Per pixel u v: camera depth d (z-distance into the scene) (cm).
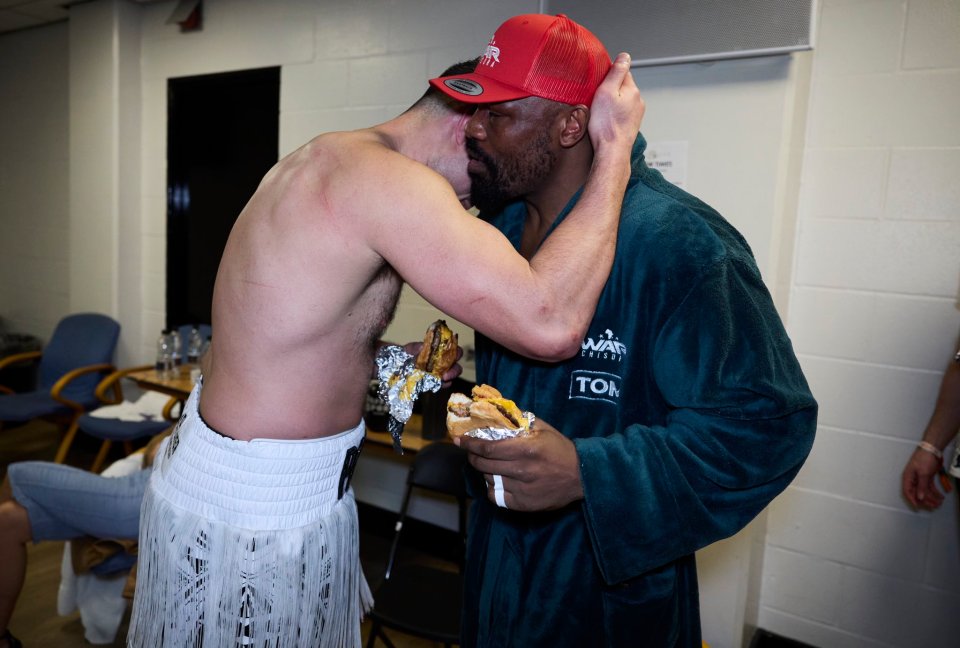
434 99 107
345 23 337
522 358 116
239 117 393
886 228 228
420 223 86
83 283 444
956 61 214
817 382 243
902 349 228
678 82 237
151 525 112
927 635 229
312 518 109
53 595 268
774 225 223
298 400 104
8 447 437
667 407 103
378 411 260
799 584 251
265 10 365
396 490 338
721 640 236
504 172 101
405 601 187
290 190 97
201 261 421
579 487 92
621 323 104
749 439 93
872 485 235
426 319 315
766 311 98
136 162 431
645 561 94
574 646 110
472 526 129
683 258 97
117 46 412
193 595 106
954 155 216
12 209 518
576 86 97
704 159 234
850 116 231
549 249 90
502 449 88
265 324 99
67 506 198
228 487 105
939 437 211
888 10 223
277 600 105
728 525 96
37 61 486
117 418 354
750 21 215
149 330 441
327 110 346
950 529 222
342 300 97
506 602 116
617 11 238
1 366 415
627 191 108
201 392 115
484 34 296
